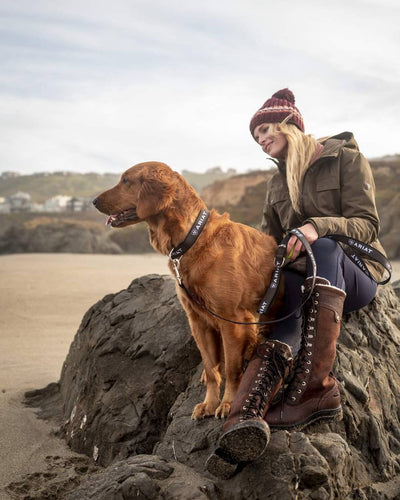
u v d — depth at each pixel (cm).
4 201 14275
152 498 248
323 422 282
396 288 487
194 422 300
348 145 343
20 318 974
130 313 427
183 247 296
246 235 305
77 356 454
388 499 270
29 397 488
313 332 276
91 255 3594
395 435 320
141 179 320
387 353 352
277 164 365
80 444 368
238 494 248
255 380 266
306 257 293
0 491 301
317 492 244
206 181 18162
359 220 310
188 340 372
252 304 293
